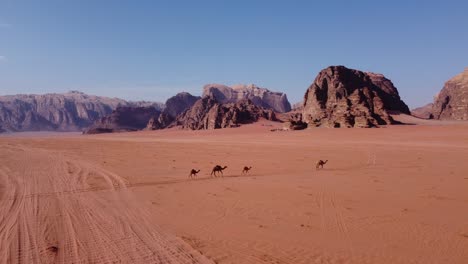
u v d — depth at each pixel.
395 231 14.62
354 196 21.23
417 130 110.94
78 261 12.02
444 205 18.66
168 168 38.53
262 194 22.41
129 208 19.44
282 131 145.00
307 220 16.47
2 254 12.74
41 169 37.38
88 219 17.22
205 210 18.77
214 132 188.00
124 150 68.31
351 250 12.66
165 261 11.91
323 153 53.69
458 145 64.56
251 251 12.73
